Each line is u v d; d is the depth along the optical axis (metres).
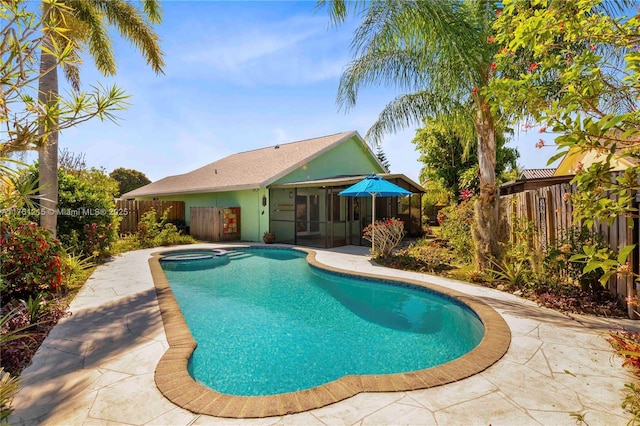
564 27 2.83
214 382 4.23
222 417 3.04
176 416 3.06
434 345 5.38
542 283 6.79
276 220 16.86
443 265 10.01
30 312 5.22
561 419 2.95
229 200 19.11
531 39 2.91
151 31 12.58
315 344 5.42
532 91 2.89
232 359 4.86
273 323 6.37
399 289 8.39
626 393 3.33
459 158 24.17
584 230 6.23
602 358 4.09
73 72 12.20
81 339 4.76
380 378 3.68
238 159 24.62
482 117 8.19
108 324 5.34
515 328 5.07
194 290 8.83
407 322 6.44
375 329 6.08
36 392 3.43
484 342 4.56
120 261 11.39
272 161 20.09
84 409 3.15
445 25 7.57
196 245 15.86
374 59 8.73
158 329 5.12
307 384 4.19
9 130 2.12
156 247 15.18
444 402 3.23
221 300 7.92
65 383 3.60
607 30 2.79
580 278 6.25
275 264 12.46
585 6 2.73
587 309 5.71
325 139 21.05
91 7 11.30
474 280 8.19
